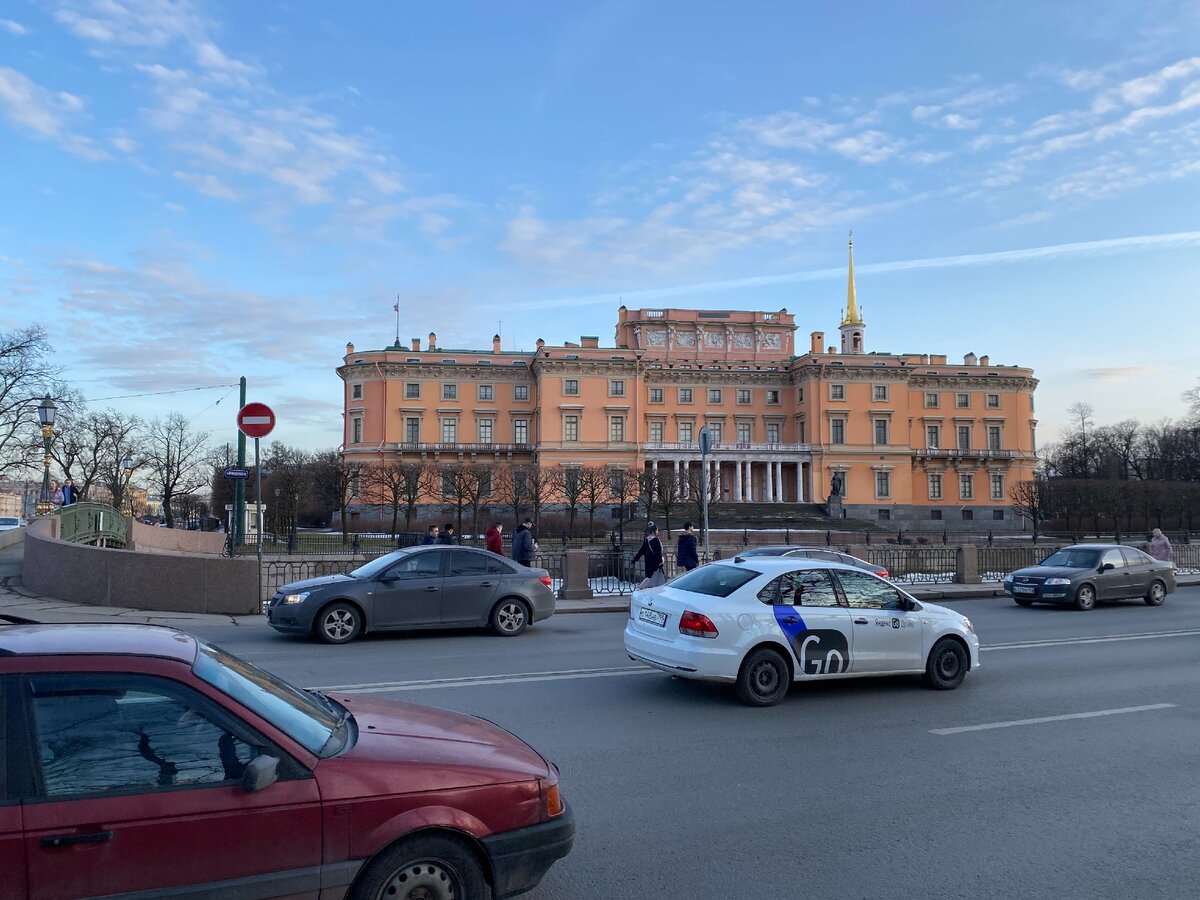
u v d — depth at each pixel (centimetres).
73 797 317
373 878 351
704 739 783
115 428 7581
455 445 8769
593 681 1046
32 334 4978
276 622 1341
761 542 5747
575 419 8762
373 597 1363
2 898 301
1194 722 867
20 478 6091
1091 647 1379
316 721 396
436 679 1039
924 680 1061
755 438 9462
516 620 1463
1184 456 9988
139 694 340
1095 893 473
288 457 11231
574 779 659
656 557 1983
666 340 9831
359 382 8888
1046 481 8525
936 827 568
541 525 7200
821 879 485
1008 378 9838
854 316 10325
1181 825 577
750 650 920
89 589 1661
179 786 331
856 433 9131
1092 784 663
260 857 334
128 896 315
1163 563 2200
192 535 3719
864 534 5931
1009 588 2142
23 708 321
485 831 377
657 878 483
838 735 805
